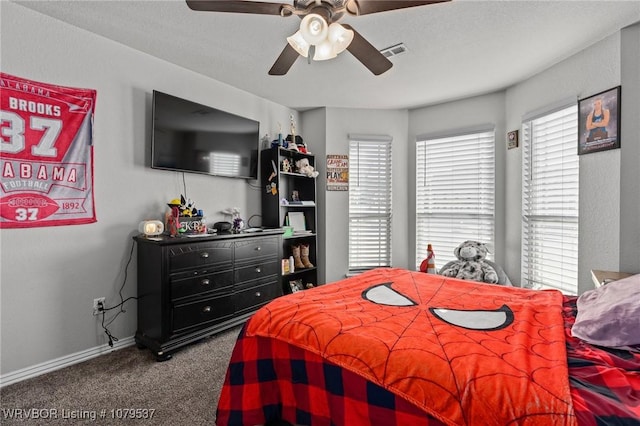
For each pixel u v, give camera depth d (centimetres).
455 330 123
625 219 218
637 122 214
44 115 207
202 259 247
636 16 203
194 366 214
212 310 254
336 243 386
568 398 81
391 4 143
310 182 384
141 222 246
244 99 335
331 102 369
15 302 198
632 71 214
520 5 192
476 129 344
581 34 224
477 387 88
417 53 251
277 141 346
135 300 252
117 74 241
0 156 190
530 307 153
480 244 313
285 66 191
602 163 231
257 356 137
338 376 112
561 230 269
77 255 222
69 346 219
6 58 192
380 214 394
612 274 204
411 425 94
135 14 205
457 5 192
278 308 149
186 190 287
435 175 377
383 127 393
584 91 244
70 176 218
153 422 158
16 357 198
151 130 260
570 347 114
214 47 247
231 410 136
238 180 332
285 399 129
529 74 290
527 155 302
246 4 147
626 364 98
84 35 224
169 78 272
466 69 280
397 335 118
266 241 303
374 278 214
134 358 226
